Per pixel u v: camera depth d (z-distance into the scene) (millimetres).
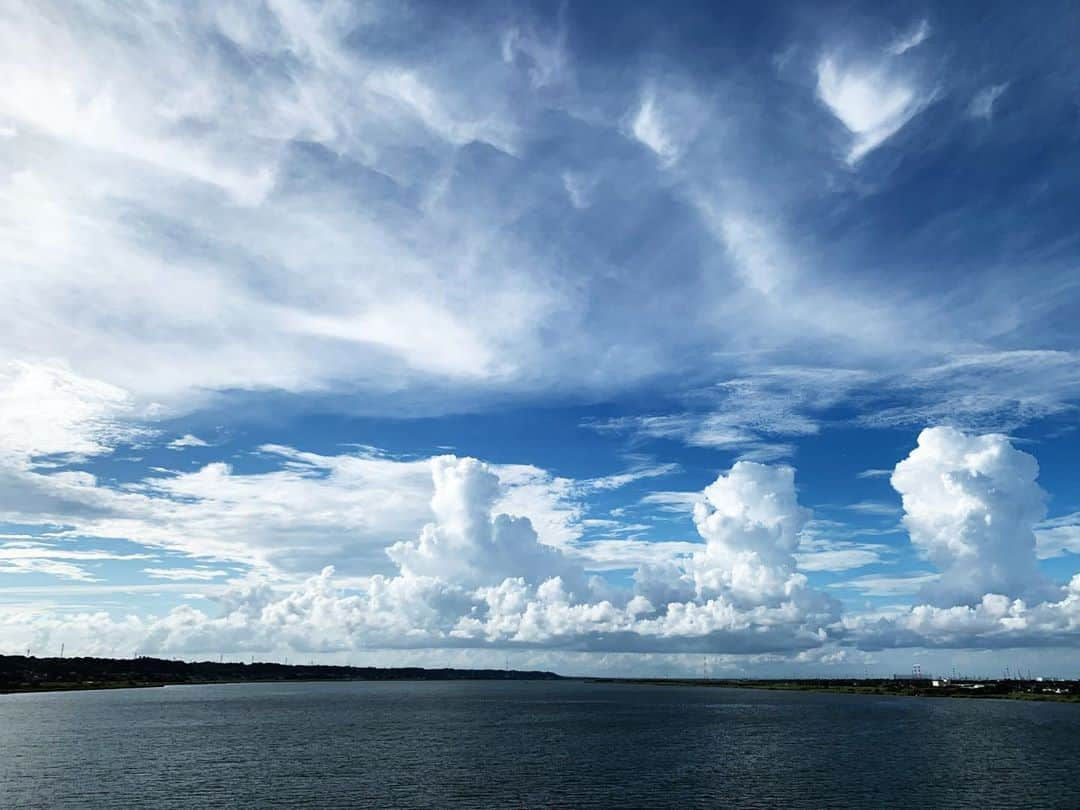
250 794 92062
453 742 154000
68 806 85312
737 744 151375
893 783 101312
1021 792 94438
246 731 176375
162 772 109875
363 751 136875
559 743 152625
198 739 157250
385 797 90312
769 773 109938
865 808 84812
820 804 87000
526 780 103062
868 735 171625
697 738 164625
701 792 94250
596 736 168625
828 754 133625
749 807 85188
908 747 145250
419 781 102000
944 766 117438
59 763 119312
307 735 167750
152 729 179750
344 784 99375
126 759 124438
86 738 158375
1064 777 106500
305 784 99250
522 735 171000
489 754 133000
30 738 158000
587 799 89625
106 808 84188
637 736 169000
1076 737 165000
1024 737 165250
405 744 149250
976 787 98000
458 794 92312
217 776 106188
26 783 100438
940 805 86500
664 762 122438
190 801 87938
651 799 89750
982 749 141250
